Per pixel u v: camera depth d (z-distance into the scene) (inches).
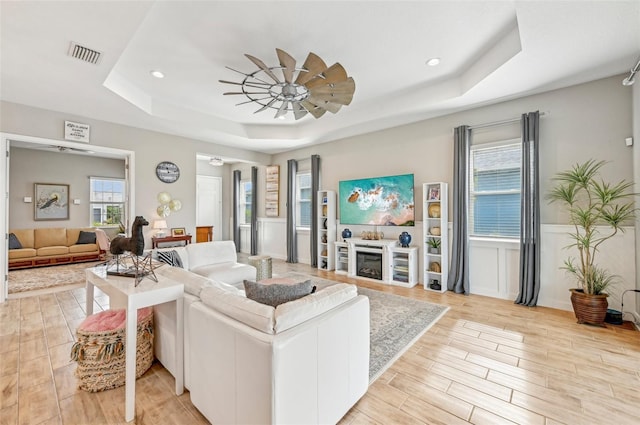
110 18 82.1
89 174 291.3
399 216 188.1
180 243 208.8
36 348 96.5
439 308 136.4
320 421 58.0
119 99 139.1
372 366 86.4
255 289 67.4
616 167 121.6
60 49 97.0
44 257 230.7
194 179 217.6
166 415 66.2
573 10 79.6
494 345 99.9
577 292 120.1
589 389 75.5
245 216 331.3
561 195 129.8
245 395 53.0
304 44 110.9
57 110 153.6
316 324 57.2
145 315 83.2
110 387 75.1
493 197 157.4
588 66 112.2
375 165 204.4
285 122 212.7
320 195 229.3
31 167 259.3
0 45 94.1
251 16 94.0
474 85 128.1
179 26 98.9
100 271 90.2
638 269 114.8
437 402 70.8
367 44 111.5
